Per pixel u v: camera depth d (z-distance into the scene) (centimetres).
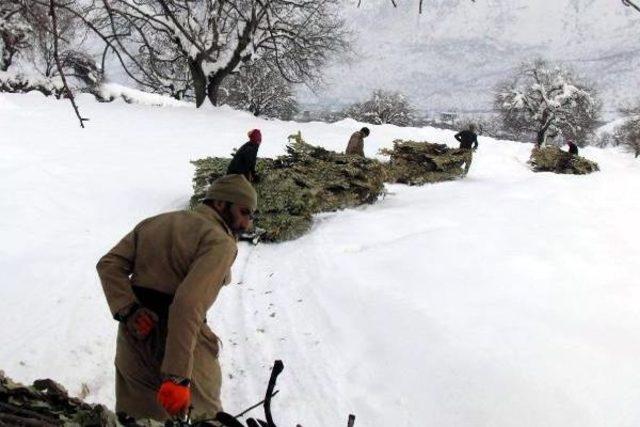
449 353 491
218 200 307
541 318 559
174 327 261
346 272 705
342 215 1039
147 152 1503
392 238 869
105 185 1082
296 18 2244
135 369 292
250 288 686
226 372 490
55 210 899
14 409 214
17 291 603
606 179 1499
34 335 514
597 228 916
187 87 3994
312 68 3175
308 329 577
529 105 5459
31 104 2303
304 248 834
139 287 291
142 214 958
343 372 498
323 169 1054
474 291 628
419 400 447
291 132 2270
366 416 436
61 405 231
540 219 972
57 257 710
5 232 769
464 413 423
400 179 1541
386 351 517
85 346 507
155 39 1778
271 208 876
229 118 2622
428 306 587
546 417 408
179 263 287
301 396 460
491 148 2759
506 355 482
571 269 710
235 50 3059
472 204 1117
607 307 593
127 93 3675
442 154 1588
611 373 459
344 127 2736
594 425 399
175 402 252
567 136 5619
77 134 1688
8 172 1056
